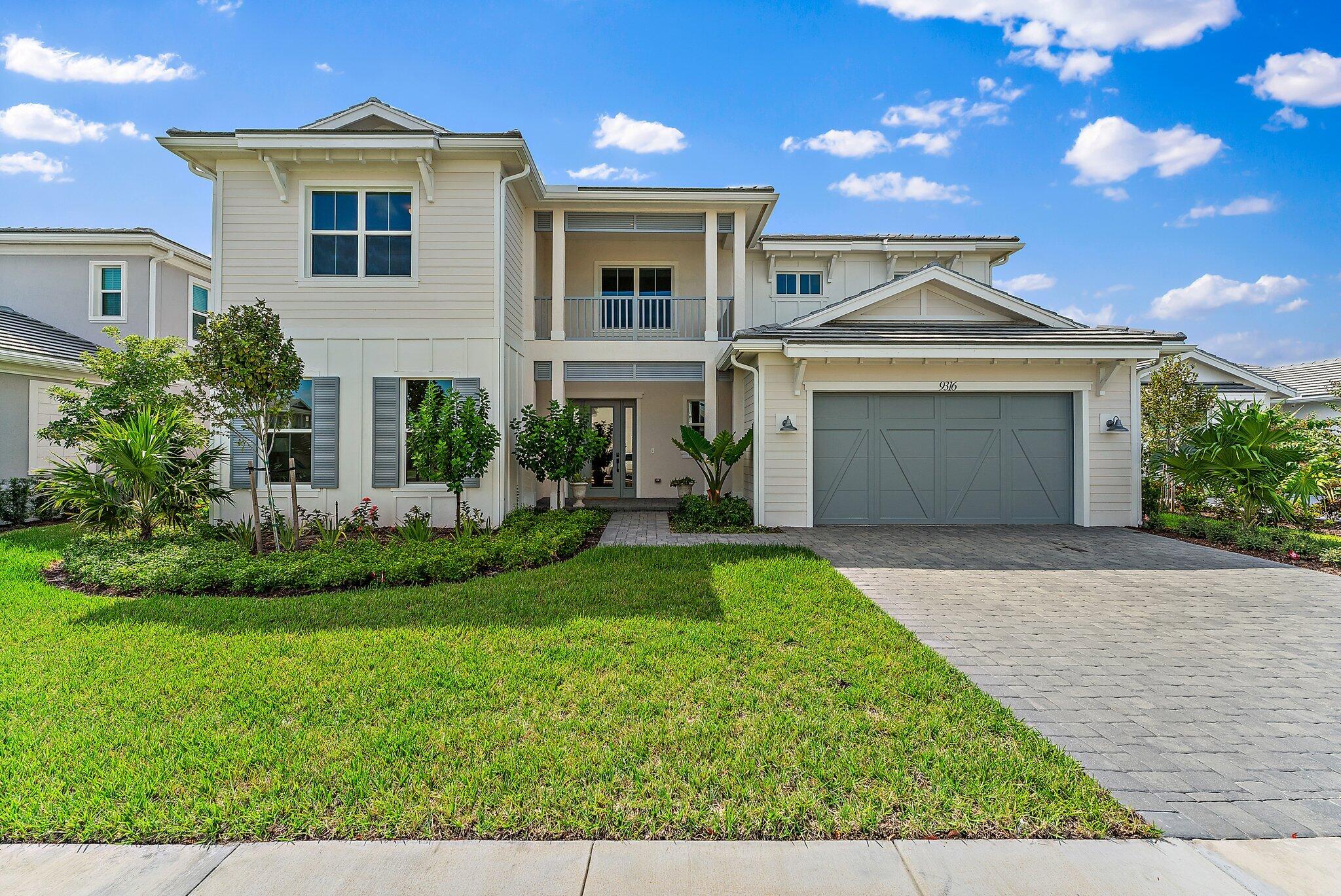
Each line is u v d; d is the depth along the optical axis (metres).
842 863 2.62
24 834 2.76
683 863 2.62
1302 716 3.97
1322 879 2.54
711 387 13.83
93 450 9.64
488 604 6.12
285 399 8.80
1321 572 7.94
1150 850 2.71
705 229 13.99
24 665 4.54
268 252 10.61
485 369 10.78
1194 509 12.15
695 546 9.26
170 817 2.85
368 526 10.14
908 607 6.35
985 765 3.28
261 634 5.26
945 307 12.89
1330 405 19.39
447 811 2.89
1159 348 10.84
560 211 13.70
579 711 3.87
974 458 11.79
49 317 15.94
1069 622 5.88
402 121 11.55
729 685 4.25
